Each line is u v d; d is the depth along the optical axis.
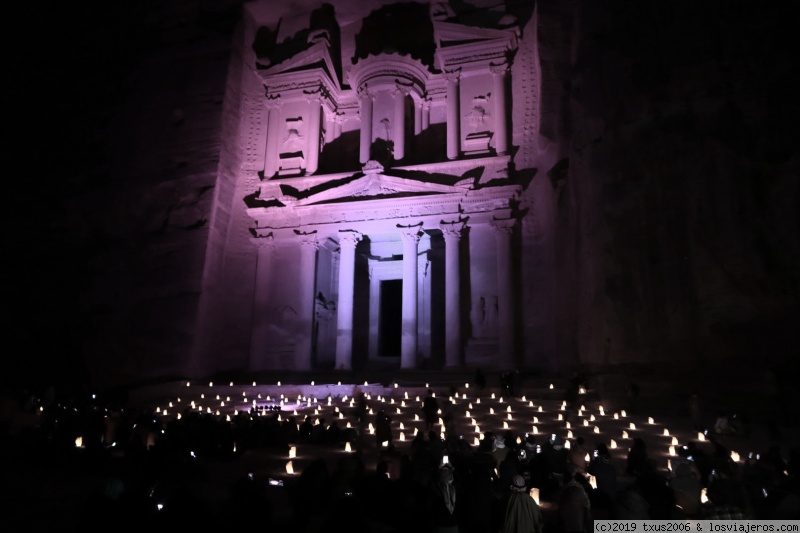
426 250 34.91
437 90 34.94
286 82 35.75
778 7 21.84
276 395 25.97
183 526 5.60
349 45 37.44
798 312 18.81
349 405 21.53
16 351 31.12
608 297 22.50
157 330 30.58
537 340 29.11
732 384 19.02
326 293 35.31
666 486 6.90
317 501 8.12
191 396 26.64
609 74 24.88
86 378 30.09
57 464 12.34
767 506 7.30
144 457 10.04
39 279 32.31
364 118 34.19
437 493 7.72
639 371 21.25
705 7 23.38
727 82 21.98
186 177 32.88
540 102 30.53
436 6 36.22
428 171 32.31
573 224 25.91
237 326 33.00
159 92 35.00
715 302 20.16
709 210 21.03
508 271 29.84
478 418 18.58
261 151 35.53
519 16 33.88
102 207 33.25
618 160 23.64
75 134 35.44
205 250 31.58
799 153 19.84
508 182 30.98
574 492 6.55
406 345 30.30
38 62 37.41
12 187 34.78
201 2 36.59
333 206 32.75
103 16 37.91
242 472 12.01
